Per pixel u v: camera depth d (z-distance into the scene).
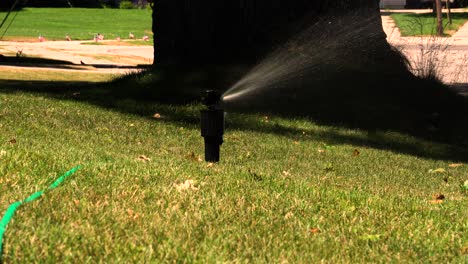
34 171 5.91
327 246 4.73
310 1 14.03
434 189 7.90
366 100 13.38
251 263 4.28
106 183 5.80
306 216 5.45
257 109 12.51
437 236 5.21
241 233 4.80
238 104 12.62
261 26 13.93
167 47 14.51
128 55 32.16
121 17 61.25
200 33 14.10
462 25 50.47
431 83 14.98
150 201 5.38
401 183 8.14
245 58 13.85
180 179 6.25
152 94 12.88
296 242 4.75
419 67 16.48
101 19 58.97
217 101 7.92
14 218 4.55
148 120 11.22
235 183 6.38
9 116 10.41
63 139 9.03
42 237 4.24
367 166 9.22
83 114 11.16
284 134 11.11
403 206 6.14
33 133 9.28
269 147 9.95
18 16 56.19
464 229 5.51
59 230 4.42
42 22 53.53
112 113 11.47
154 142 9.68
